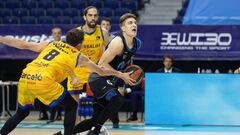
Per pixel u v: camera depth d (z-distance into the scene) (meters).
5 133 7.70
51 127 12.16
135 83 7.96
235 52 14.73
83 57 7.61
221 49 14.79
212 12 17.84
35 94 7.54
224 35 14.77
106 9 18.55
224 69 16.17
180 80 12.48
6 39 7.90
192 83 12.45
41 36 15.27
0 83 14.06
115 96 8.09
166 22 18.20
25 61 16.84
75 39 7.72
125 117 14.95
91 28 9.80
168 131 11.27
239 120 12.30
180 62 16.39
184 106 12.47
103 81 8.20
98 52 10.05
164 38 14.97
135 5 19.00
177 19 17.72
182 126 12.32
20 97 7.70
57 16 18.56
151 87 12.59
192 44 14.88
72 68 7.67
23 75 7.66
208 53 14.83
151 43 15.02
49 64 7.54
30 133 10.84
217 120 12.35
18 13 18.80
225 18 17.41
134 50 8.21
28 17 18.28
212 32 14.80
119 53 7.98
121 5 19.03
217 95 12.38
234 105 12.32
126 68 8.13
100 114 8.05
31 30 15.30
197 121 12.43
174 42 14.94
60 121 13.71
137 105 13.98
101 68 7.65
